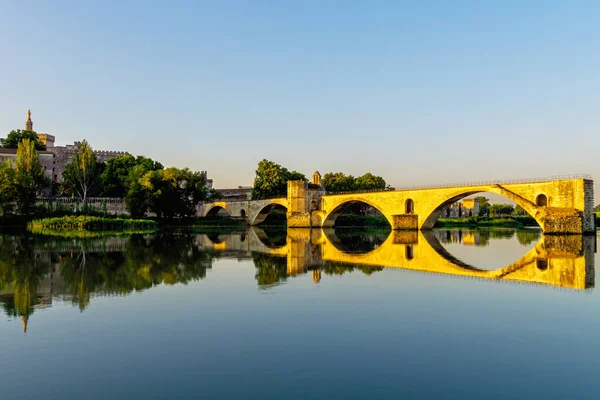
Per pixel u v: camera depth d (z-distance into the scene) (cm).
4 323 1842
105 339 1641
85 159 11044
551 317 1945
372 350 1520
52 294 2405
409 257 4397
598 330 1748
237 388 1228
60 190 13350
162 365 1391
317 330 1745
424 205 9512
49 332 1720
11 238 6431
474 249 5334
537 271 3350
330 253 4784
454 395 1187
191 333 1709
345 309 2078
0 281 2802
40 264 3572
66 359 1443
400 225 9744
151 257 4156
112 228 9388
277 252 4853
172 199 10956
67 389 1224
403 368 1367
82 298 2305
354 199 11206
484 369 1359
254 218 13462
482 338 1652
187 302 2220
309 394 1191
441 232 9512
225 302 2220
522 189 7600
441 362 1414
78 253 4419
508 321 1880
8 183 9519
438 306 2147
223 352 1503
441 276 3075
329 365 1389
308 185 12475
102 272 3186
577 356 1468
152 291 2495
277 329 1761
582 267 3553
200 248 5234
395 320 1892
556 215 6931
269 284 2730
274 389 1222
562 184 7081
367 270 3372
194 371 1345
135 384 1254
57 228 9056
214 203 15175
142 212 10988
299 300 2275
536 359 1443
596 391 1209
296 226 11975
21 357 1460
